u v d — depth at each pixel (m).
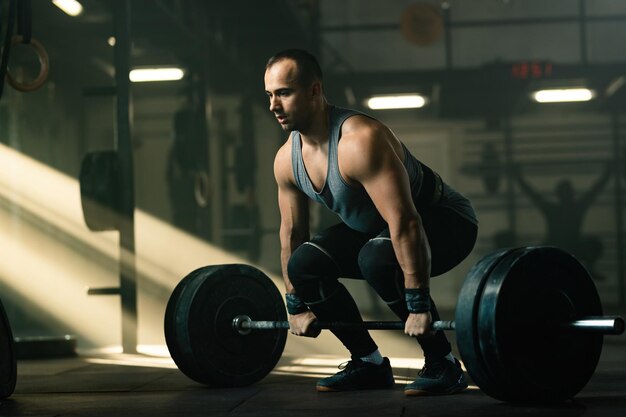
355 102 10.98
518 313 2.26
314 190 2.71
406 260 2.46
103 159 5.25
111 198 5.23
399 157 2.57
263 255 11.52
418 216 2.49
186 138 7.43
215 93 10.22
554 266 2.31
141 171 10.98
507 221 11.74
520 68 9.66
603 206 11.62
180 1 7.48
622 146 11.58
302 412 2.34
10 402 2.76
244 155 9.64
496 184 11.77
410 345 5.58
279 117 2.60
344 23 11.70
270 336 3.18
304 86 2.57
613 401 2.44
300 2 9.12
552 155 11.70
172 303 3.08
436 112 11.55
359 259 2.66
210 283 3.05
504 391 2.28
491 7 11.60
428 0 11.55
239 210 9.71
